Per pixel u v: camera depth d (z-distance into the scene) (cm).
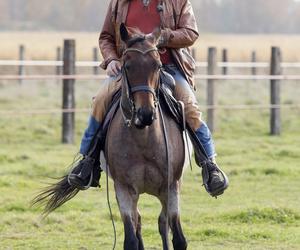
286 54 6206
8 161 2014
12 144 2317
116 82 1061
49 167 1898
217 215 1432
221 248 1234
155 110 970
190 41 1061
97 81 3894
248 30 15825
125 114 993
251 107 2484
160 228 1105
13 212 1488
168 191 1021
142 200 1596
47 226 1384
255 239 1291
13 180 1755
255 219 1406
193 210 1494
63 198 1149
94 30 14712
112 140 1014
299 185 1752
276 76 2533
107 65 1070
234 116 2881
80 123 2683
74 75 2300
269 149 2228
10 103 3044
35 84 3759
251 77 2503
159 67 959
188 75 1093
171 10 1067
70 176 1087
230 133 2595
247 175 1842
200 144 1066
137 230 1125
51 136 2486
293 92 3650
